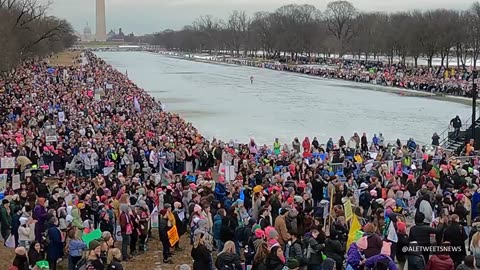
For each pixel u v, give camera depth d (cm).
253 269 1719
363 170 3312
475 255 1902
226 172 3253
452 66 16875
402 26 16975
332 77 14575
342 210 2208
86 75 11288
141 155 3862
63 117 5250
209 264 1839
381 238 1898
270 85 12625
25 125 5203
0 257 2328
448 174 3103
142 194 2588
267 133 6334
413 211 2786
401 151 3997
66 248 2147
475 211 2462
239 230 2108
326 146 4938
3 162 3241
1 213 2388
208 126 6838
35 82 9525
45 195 2795
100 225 2353
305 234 1950
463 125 5784
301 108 8525
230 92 11106
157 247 2519
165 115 6172
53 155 3819
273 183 2775
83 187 2738
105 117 5759
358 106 8688
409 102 9106
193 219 2205
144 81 13912
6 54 7700
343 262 1936
